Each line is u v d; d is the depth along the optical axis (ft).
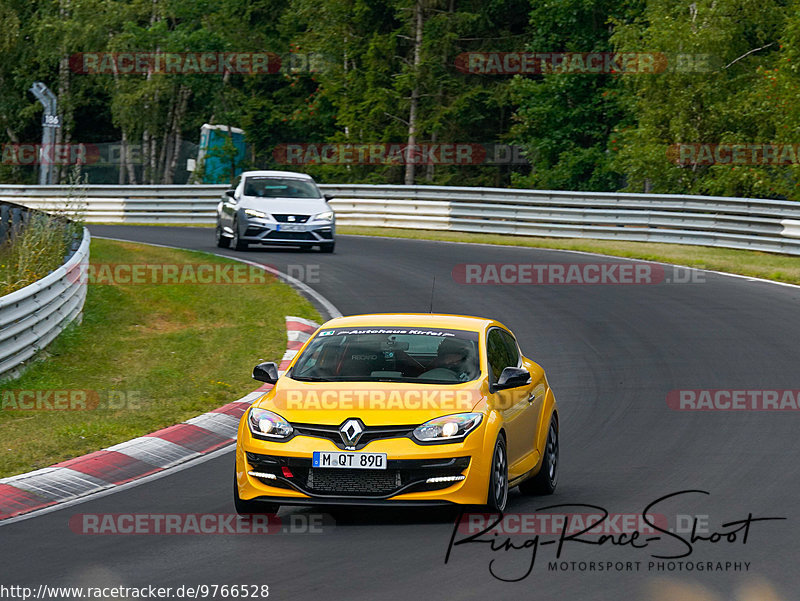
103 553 93.15
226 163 626.23
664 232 360.48
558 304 246.47
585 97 529.04
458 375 108.68
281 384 108.88
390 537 96.84
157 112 639.76
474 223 409.90
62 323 203.31
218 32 637.71
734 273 289.12
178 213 479.82
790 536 94.99
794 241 319.27
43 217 241.35
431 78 563.89
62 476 122.01
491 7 590.55
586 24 526.57
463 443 100.78
